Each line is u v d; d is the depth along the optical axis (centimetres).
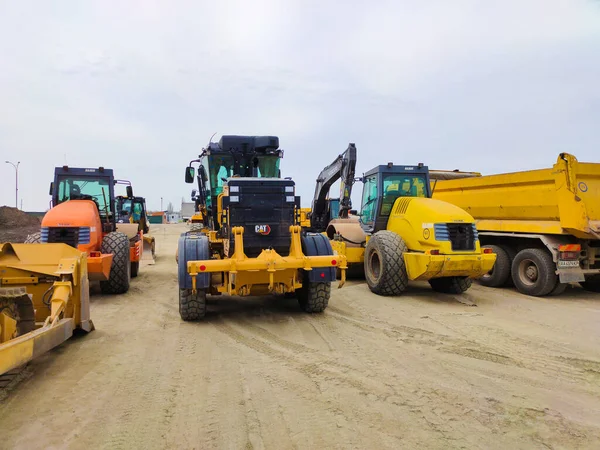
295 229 676
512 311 772
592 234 852
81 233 836
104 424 347
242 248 645
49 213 853
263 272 650
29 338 410
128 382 433
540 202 927
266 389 416
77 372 459
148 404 383
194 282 629
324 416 362
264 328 640
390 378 445
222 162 870
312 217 1358
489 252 896
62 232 834
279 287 672
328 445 317
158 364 485
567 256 880
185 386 423
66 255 584
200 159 952
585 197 867
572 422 355
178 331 623
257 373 457
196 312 670
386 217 989
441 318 706
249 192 684
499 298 894
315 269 668
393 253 869
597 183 885
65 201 937
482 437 330
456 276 888
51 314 491
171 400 391
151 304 824
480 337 598
